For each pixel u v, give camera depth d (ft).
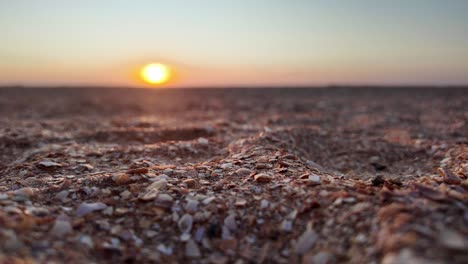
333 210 0.76
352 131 2.43
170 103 5.63
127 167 1.24
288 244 0.72
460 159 1.40
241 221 0.79
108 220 0.78
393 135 2.28
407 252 0.56
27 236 0.67
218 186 0.94
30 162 1.32
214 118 3.40
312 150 1.68
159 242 0.73
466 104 4.73
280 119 3.09
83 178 0.99
